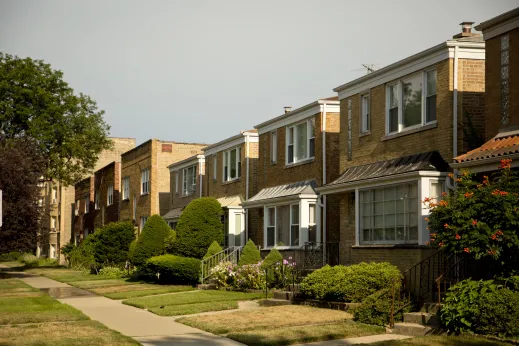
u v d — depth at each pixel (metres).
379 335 15.84
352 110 24.81
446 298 15.59
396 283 18.22
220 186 39.03
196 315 19.77
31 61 49.69
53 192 74.69
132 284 31.92
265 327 16.81
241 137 36.56
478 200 15.30
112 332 16.61
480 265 17.25
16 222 38.47
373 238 21.98
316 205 27.73
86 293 28.59
